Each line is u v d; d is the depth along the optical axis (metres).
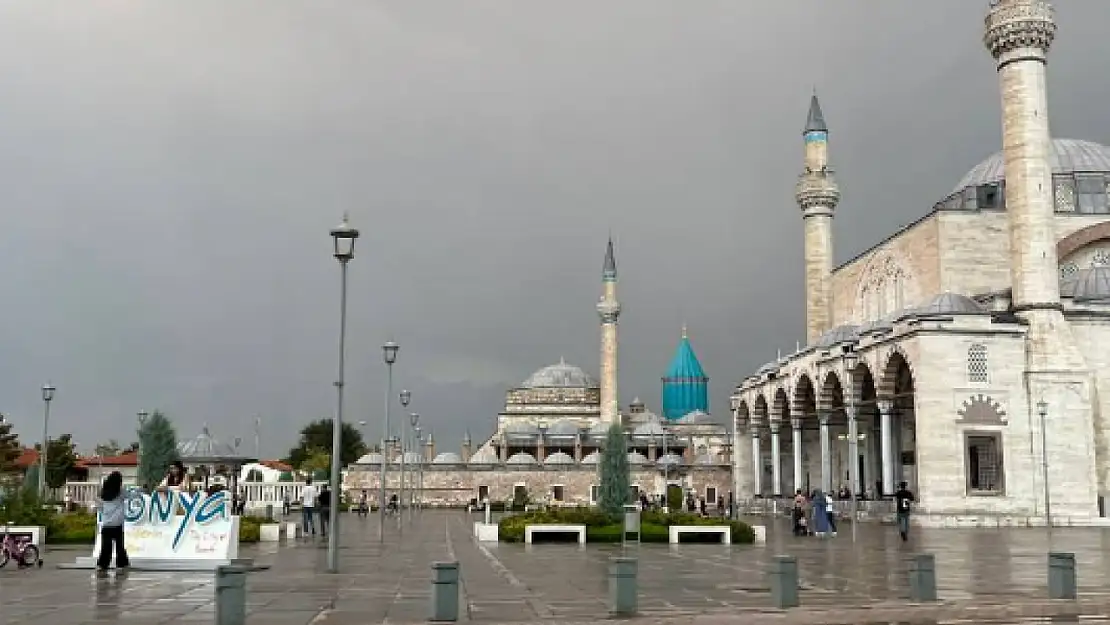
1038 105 68.00
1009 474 63.69
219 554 28.22
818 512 53.38
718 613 19.11
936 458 63.19
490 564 31.70
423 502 123.00
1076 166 88.19
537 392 153.00
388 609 19.58
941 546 42.34
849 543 45.28
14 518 39.34
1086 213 82.06
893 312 82.56
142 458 47.41
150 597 21.22
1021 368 64.88
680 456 139.38
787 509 87.38
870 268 94.25
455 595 17.80
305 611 19.27
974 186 93.38
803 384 87.56
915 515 63.34
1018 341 65.06
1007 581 25.84
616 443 48.56
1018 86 68.38
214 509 28.53
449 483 123.75
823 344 82.94
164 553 28.17
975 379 64.38
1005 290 74.25
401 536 51.75
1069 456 64.25
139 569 27.59
